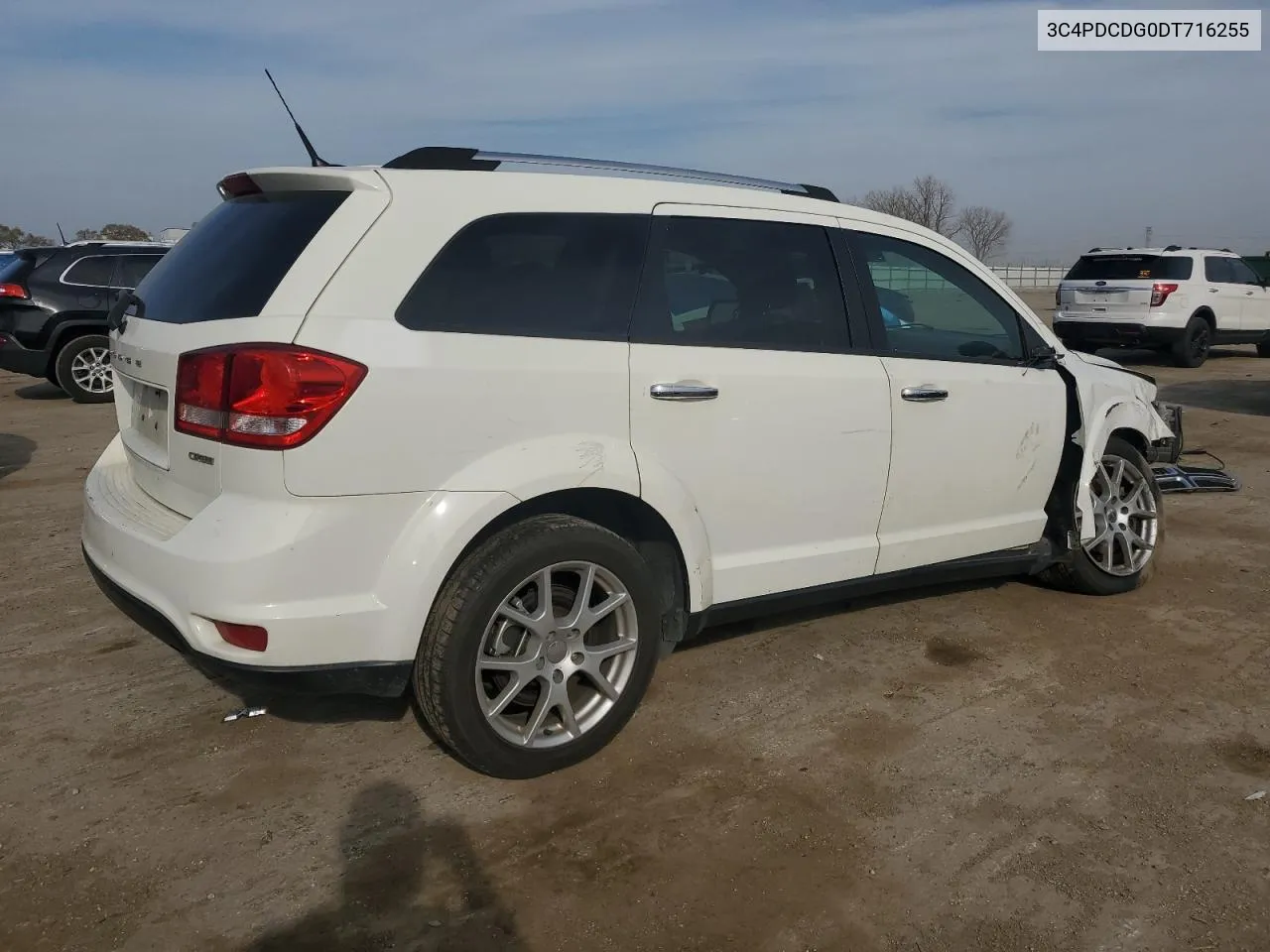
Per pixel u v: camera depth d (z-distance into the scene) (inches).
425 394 106.3
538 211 119.5
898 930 95.6
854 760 127.0
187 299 118.0
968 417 157.9
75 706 138.8
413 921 96.0
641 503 124.2
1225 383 511.5
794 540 141.9
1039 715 139.6
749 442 132.6
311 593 102.3
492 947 92.7
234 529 101.3
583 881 102.5
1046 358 171.3
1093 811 115.7
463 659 110.6
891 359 149.6
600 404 118.8
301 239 109.3
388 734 132.0
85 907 97.1
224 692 143.4
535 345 115.3
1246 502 259.3
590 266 122.3
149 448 122.3
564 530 116.3
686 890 101.2
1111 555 186.1
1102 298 579.5
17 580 191.5
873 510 149.2
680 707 140.6
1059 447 174.1
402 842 108.4
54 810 113.3
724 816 114.1
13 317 427.2
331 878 102.3
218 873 102.7
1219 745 131.6
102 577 118.2
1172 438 200.1
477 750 114.7
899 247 156.4
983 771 124.5
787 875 103.7
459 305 111.9
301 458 100.6
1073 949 93.2
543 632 117.7
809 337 141.4
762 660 156.9
